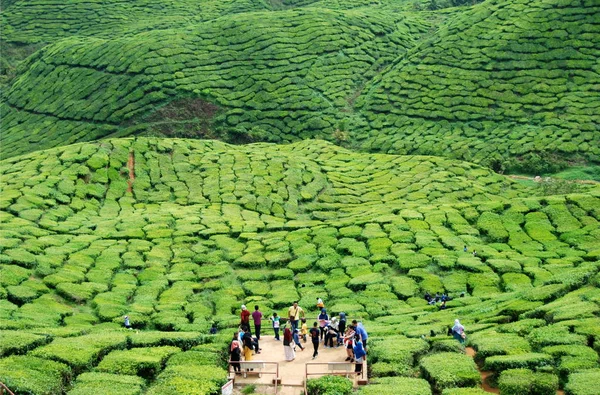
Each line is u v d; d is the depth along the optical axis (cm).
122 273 7500
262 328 5728
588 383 3903
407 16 19312
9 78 18238
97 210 9625
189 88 15188
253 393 4200
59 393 4075
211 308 6812
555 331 4709
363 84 15788
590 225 8325
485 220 8688
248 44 16462
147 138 11762
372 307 6569
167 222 8950
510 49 14875
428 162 11775
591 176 11669
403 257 7694
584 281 6028
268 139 14038
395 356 4578
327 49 16400
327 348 4903
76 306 6688
